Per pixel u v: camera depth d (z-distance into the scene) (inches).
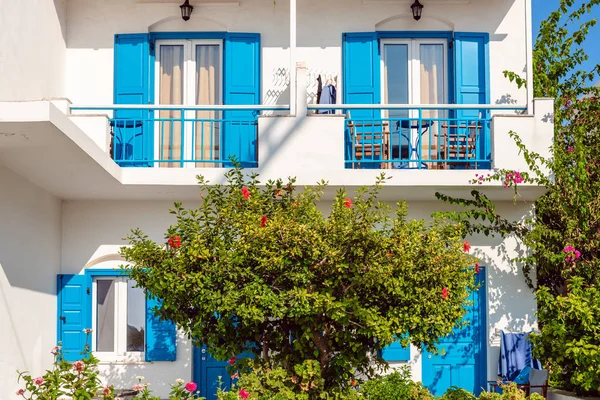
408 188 394.6
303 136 391.5
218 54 447.8
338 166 390.3
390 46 450.9
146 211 427.2
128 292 428.5
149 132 432.1
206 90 445.1
